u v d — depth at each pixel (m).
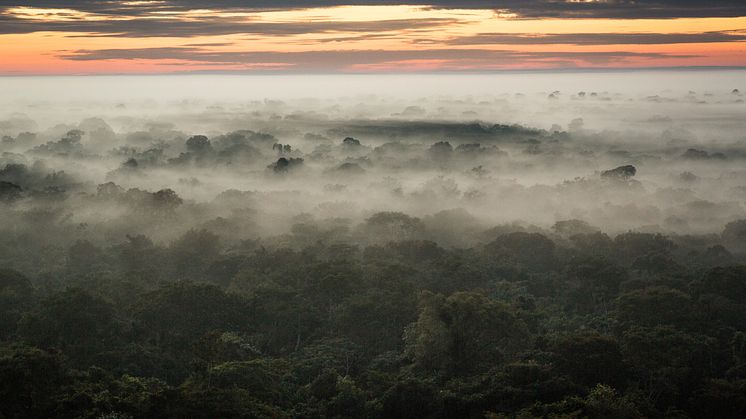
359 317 92.50
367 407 72.38
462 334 83.25
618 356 77.62
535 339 85.44
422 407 72.00
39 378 66.69
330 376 76.44
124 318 89.94
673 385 75.31
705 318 93.94
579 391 72.19
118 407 64.81
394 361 85.19
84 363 78.38
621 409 66.12
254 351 84.94
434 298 87.19
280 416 67.75
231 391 67.88
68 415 63.97
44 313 84.25
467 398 71.94
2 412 64.69
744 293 103.38
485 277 118.44
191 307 90.25
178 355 83.88
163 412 64.94
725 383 73.06
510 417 66.56
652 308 92.69
